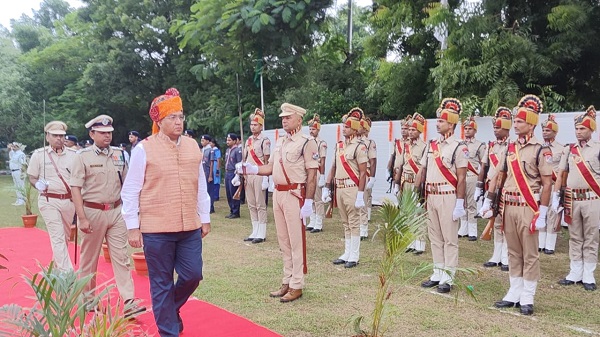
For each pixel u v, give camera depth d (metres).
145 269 5.77
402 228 3.47
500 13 10.20
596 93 10.66
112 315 3.29
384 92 13.02
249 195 8.01
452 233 5.23
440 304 4.84
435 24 10.09
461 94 9.97
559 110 9.23
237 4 12.89
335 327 4.21
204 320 4.35
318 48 15.95
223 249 7.36
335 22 15.28
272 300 4.96
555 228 5.78
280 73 14.49
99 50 19.48
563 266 6.32
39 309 3.08
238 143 10.54
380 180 10.95
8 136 24.53
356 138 6.29
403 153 7.88
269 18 12.62
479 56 10.02
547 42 10.03
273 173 5.08
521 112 4.64
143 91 19.73
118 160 4.64
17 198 12.76
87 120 21.59
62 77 23.09
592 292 5.25
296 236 4.94
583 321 4.39
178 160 3.69
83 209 4.39
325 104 14.05
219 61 14.97
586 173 5.38
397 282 5.59
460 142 5.27
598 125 7.28
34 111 23.38
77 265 6.10
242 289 5.32
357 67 16.05
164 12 19.12
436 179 5.31
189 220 3.69
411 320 4.38
